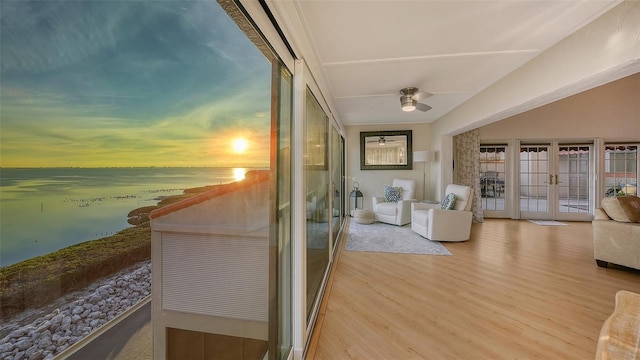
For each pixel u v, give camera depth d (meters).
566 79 2.04
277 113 1.37
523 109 2.77
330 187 3.17
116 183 0.51
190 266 0.79
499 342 1.65
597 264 2.96
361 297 2.25
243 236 1.08
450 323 1.86
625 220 2.81
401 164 5.83
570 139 5.46
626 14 1.61
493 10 1.67
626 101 5.25
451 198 4.09
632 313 0.86
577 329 1.77
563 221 5.43
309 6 1.56
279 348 1.44
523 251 3.46
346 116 5.01
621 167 5.29
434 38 2.01
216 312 0.91
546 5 1.63
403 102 3.29
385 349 1.61
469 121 3.75
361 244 3.80
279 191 1.41
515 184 5.64
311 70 2.03
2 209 0.34
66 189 0.42
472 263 3.04
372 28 1.84
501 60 2.43
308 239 1.91
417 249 3.56
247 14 0.93
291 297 1.58
